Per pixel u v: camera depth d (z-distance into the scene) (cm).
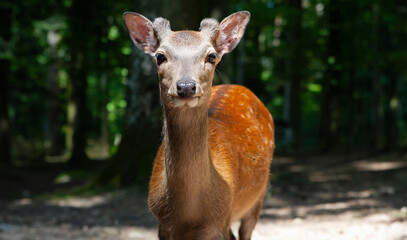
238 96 495
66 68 1661
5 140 1540
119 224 756
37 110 2656
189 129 351
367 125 3016
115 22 1536
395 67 1855
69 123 2156
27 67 1573
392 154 1812
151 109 1006
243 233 527
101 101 2495
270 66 2455
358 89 2931
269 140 512
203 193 368
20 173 1458
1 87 1536
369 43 2156
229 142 432
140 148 1007
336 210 839
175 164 360
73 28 1512
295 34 2175
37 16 1541
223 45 396
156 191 396
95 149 2678
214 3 1170
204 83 339
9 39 1478
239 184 437
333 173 1402
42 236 654
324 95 2178
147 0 986
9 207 899
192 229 379
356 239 626
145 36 395
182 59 335
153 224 759
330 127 2131
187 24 984
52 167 1683
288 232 684
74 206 895
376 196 976
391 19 1764
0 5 1400
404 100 3086
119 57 1574
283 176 1206
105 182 1023
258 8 1741
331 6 1880
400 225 682
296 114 2217
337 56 1914
